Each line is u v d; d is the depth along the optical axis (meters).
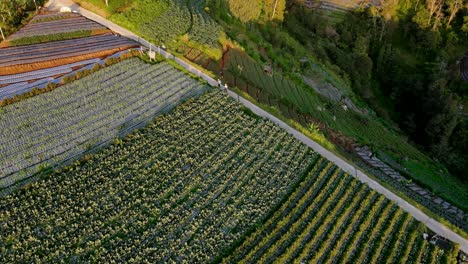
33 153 43.06
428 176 58.47
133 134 47.41
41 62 54.31
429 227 44.97
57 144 44.53
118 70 55.47
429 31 93.00
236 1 78.00
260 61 69.06
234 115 52.91
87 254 35.56
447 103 70.81
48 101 49.12
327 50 86.12
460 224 49.09
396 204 46.62
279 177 46.31
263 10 85.62
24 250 34.66
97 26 62.84
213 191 42.97
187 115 51.28
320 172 47.91
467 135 71.62
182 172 44.28
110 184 41.22
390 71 88.25
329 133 58.75
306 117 60.38
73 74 53.25
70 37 59.88
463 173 66.00
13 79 51.28
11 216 36.88
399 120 78.50
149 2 69.31
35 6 64.31
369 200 46.25
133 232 37.84
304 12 94.31
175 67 58.50
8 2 59.31
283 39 80.00
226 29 71.00
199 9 73.19
